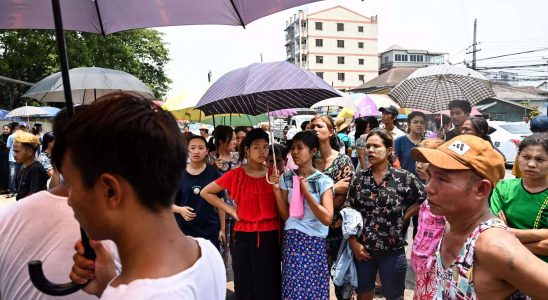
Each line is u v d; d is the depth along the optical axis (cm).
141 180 87
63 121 96
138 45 3052
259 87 310
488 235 132
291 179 341
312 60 6894
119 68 2238
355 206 340
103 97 94
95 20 214
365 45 7088
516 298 135
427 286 199
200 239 111
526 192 270
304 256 326
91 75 490
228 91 324
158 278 88
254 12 212
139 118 88
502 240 128
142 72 3053
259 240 338
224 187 356
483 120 385
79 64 1969
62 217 150
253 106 422
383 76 3209
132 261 92
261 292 338
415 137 513
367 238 327
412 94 607
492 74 3083
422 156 153
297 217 319
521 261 122
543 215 262
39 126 1329
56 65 2002
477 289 135
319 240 331
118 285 90
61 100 562
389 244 323
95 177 87
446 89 582
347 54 7025
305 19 6919
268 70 327
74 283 114
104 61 2167
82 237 114
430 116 773
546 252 231
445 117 673
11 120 1734
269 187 345
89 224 92
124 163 86
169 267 92
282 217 338
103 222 90
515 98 4091
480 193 145
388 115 624
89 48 2053
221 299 109
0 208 160
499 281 130
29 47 1953
